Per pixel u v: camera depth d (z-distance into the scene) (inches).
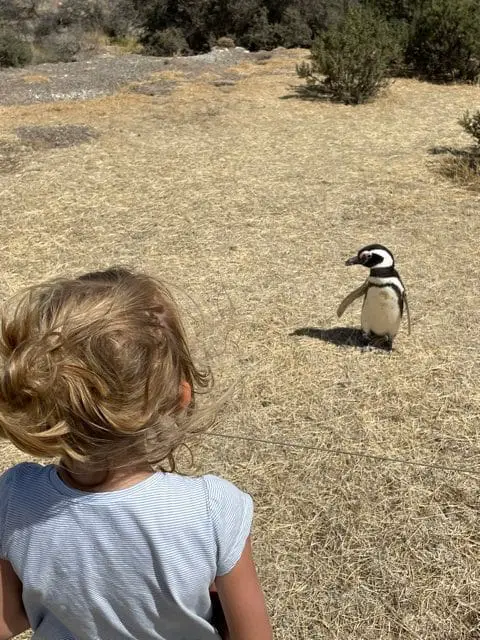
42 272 122.1
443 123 211.5
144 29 479.2
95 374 22.5
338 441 76.8
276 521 66.3
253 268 120.3
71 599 25.3
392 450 75.1
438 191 153.7
